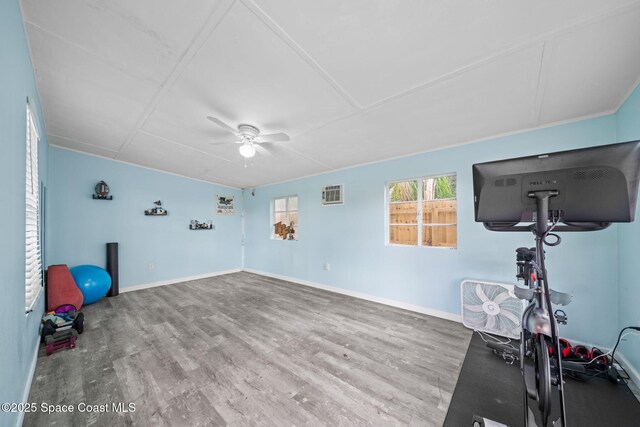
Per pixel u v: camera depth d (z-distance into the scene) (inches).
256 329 104.4
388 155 134.2
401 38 53.0
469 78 66.3
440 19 47.9
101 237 152.3
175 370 74.8
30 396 63.1
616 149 38.2
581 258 86.7
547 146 93.8
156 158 151.3
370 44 55.1
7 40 41.9
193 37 54.7
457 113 86.1
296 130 102.4
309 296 154.2
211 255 213.8
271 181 208.8
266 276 214.5
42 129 99.3
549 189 43.3
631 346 72.3
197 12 48.3
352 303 140.0
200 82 71.4
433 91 72.9
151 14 49.0
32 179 75.2
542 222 43.7
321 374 73.1
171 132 109.4
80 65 65.4
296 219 198.7
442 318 116.7
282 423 55.1
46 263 126.8
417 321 113.2
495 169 48.1
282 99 79.0
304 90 73.9
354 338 96.1
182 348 88.0
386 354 84.3
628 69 60.6
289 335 98.7
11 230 47.6
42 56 61.9
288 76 67.5
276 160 146.9
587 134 86.5
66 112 93.0
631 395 64.0
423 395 64.4
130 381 69.6
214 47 57.4
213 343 91.9
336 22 49.4
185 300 144.9
